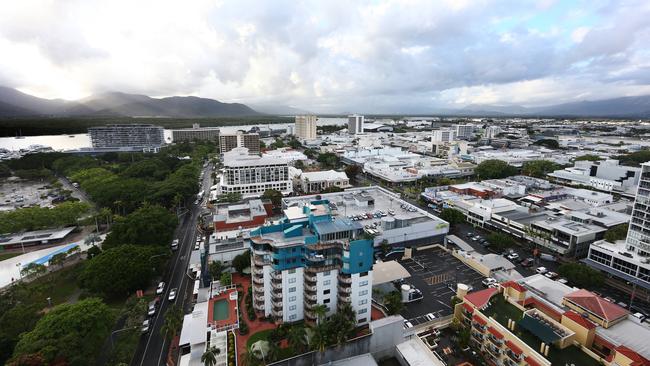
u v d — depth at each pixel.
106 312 85.62
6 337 80.38
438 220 148.88
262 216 148.12
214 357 74.00
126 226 138.12
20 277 119.94
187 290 115.81
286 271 88.62
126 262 109.25
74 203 175.00
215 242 132.50
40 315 91.94
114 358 82.62
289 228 93.69
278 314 91.44
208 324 91.00
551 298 93.88
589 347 72.06
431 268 127.06
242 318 95.12
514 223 152.50
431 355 82.75
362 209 164.00
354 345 82.44
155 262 117.75
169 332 87.62
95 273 105.44
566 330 74.38
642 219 115.94
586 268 112.38
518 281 104.00
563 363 67.62
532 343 72.69
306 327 87.62
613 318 77.19
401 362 84.88
